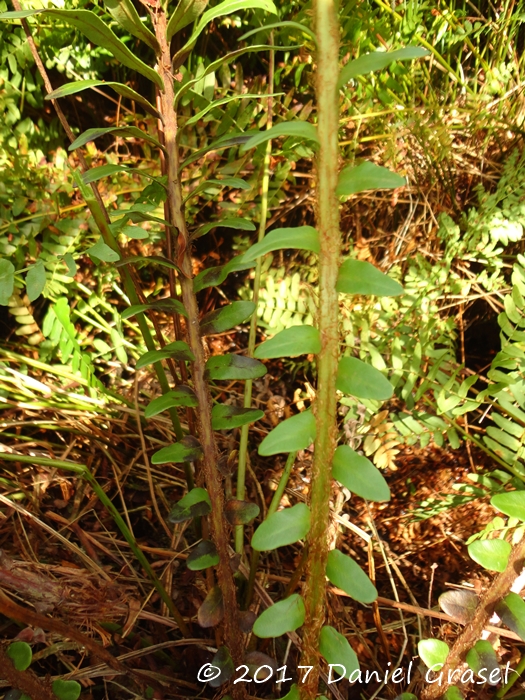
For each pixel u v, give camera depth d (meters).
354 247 0.66
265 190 0.50
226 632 0.34
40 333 0.52
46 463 0.36
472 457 0.57
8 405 0.50
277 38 0.54
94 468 0.52
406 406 0.54
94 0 0.49
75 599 0.39
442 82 0.73
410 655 0.45
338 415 0.55
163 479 0.53
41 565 0.42
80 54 0.55
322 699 0.31
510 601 0.28
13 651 0.28
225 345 0.64
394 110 0.62
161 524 0.51
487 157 0.70
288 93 0.56
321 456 0.25
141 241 0.57
